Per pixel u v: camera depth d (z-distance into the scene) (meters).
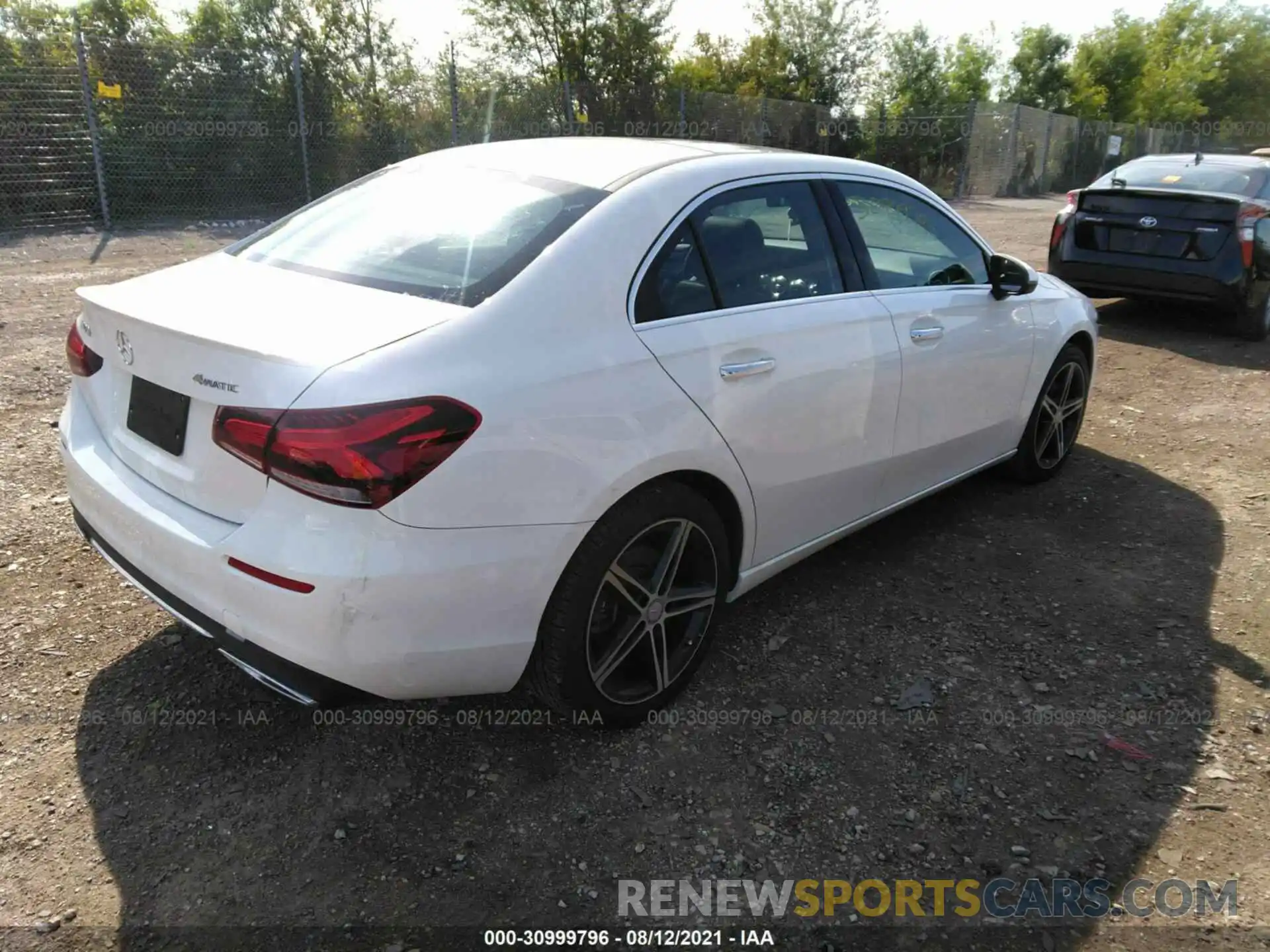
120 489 2.51
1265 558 4.04
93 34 12.15
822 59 25.92
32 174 11.61
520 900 2.23
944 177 24.72
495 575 2.26
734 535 3.02
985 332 3.94
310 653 2.14
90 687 2.89
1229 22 53.97
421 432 2.10
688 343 2.69
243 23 13.98
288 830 2.40
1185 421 5.93
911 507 4.55
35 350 6.19
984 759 2.75
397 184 3.12
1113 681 3.15
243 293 2.55
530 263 2.49
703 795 2.57
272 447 2.09
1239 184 7.97
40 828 2.36
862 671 3.17
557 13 18.55
